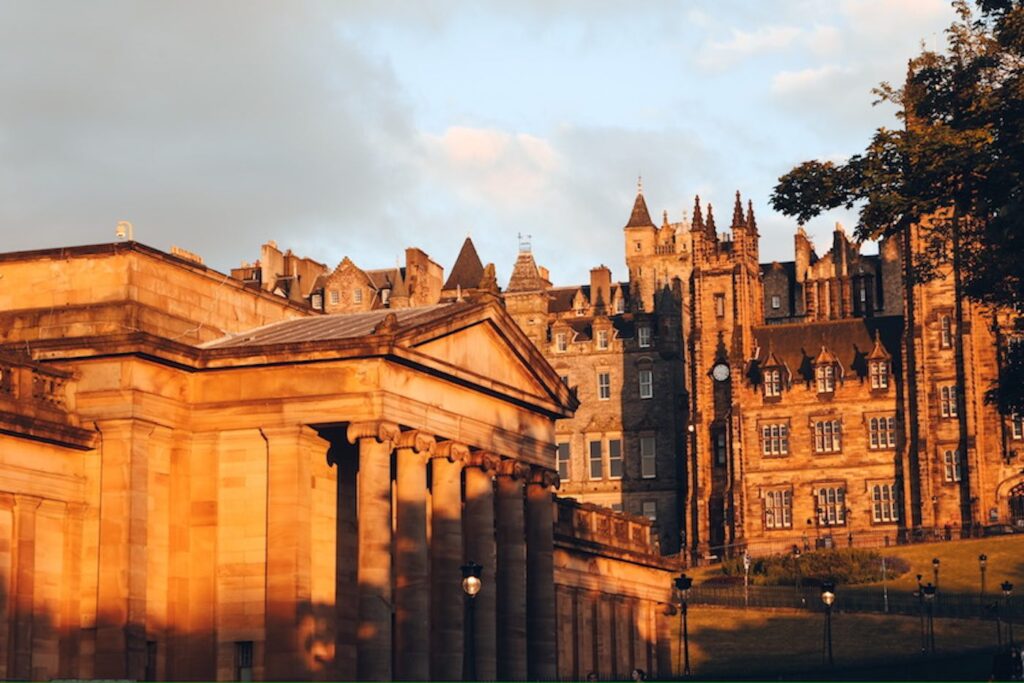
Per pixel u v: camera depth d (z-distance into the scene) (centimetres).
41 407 8419
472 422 9569
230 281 9550
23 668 8206
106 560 8431
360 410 8688
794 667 13338
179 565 8694
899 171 8631
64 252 8975
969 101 8794
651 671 13175
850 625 15875
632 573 13000
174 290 9169
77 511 8519
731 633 15738
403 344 8762
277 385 8788
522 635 9900
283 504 8662
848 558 18850
